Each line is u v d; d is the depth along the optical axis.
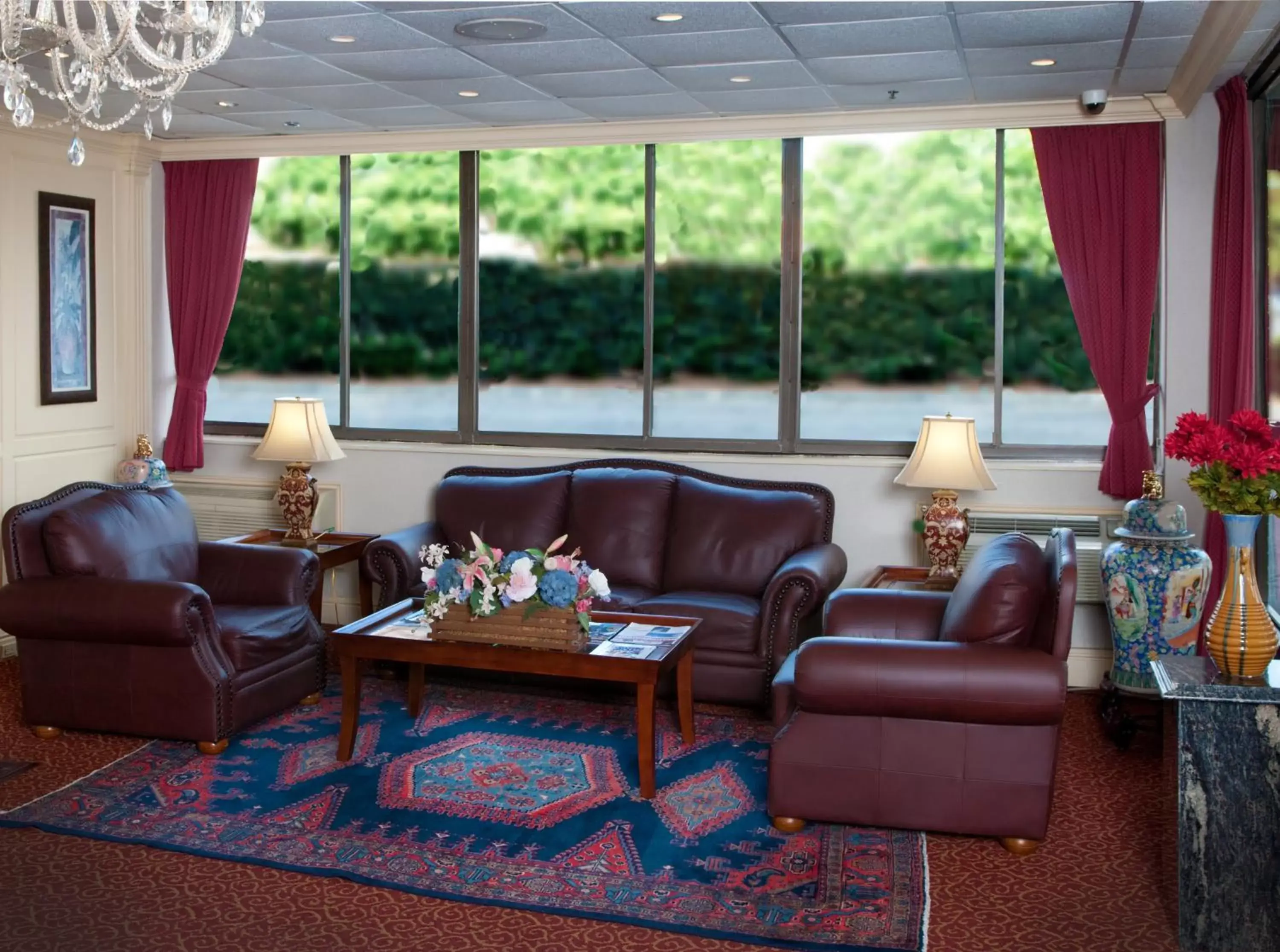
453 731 5.48
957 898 3.87
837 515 6.64
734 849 4.22
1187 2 4.39
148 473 7.01
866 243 6.61
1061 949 3.54
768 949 3.55
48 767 4.97
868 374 6.67
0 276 6.58
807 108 6.31
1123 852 4.23
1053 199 6.20
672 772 4.98
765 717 5.71
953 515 5.90
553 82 5.74
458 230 7.21
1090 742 5.44
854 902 3.83
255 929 3.64
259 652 5.35
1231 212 5.39
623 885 3.94
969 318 6.52
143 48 3.37
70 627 5.11
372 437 7.43
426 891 3.89
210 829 4.36
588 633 4.87
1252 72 5.12
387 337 7.38
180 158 7.43
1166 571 5.17
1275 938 3.47
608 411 7.06
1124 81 5.64
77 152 3.52
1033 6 4.43
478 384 7.25
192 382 7.50
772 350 6.79
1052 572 4.38
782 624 5.62
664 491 6.47
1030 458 6.46
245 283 7.57
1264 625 3.54
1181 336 6.08
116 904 3.79
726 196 6.78
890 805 4.26
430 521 7.23
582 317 7.06
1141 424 6.12
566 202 7.02
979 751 4.16
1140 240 6.08
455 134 6.98
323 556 6.42
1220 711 3.49
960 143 6.44
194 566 5.93
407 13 4.55
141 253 7.45
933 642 4.31
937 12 4.50
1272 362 5.12
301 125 6.89
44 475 6.93
